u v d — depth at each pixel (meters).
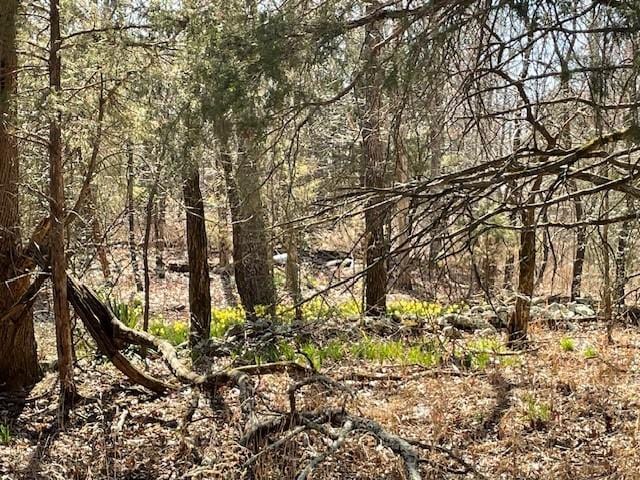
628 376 7.87
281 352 8.16
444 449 5.16
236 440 5.85
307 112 4.57
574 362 8.49
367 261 6.00
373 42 4.54
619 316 7.44
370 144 5.05
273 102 4.15
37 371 7.61
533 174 4.13
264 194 5.29
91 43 5.83
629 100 3.85
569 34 3.54
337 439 4.80
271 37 4.09
